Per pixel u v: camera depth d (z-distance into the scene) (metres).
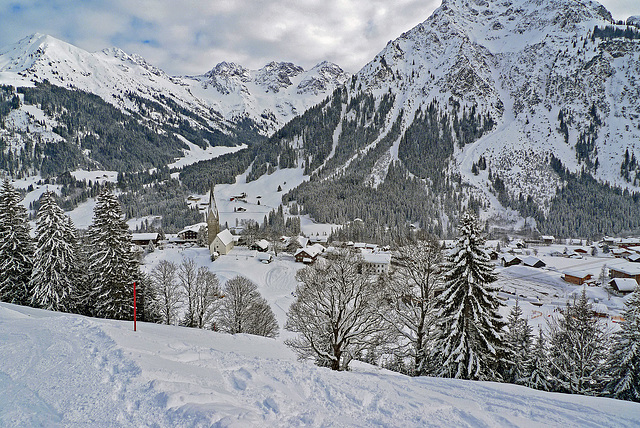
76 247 42.41
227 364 11.97
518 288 81.19
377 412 9.12
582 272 84.75
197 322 43.31
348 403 9.57
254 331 39.31
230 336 24.78
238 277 44.50
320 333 22.36
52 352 11.10
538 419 9.24
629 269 80.56
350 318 23.30
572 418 9.34
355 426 8.09
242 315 40.12
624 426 8.88
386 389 10.89
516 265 100.81
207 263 90.06
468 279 20.41
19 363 10.16
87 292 39.31
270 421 7.75
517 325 30.77
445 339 21.38
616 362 23.64
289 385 10.44
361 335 22.64
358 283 23.14
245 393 9.45
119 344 11.80
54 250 36.66
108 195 36.62
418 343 24.38
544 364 26.02
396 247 31.95
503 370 26.69
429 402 9.97
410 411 9.27
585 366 25.50
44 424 6.89
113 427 6.93
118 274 36.03
